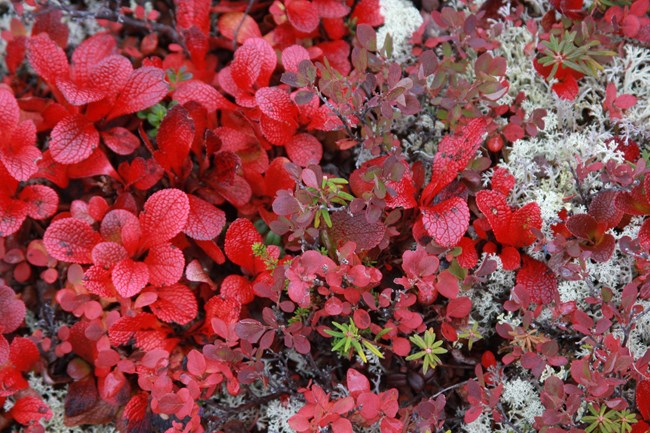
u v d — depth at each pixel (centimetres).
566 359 53
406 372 55
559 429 52
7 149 55
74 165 57
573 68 56
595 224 54
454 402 56
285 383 55
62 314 57
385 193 53
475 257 55
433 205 55
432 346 53
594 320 55
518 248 56
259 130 57
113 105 56
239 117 57
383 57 56
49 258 57
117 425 55
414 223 56
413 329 54
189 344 56
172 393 52
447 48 57
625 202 54
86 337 55
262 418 56
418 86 55
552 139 57
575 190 56
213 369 53
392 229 55
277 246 55
